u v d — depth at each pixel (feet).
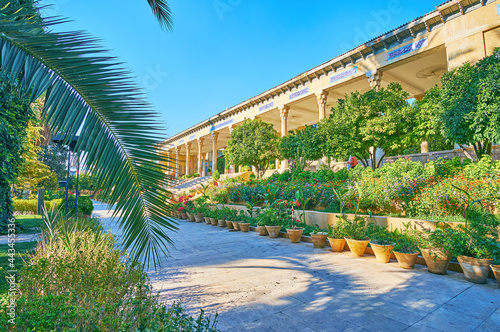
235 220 35.91
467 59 44.04
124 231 8.50
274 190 40.32
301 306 11.74
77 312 6.04
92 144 7.49
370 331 9.59
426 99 40.11
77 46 7.14
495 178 22.34
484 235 15.43
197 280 15.48
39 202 46.09
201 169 134.62
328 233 23.54
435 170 28.78
